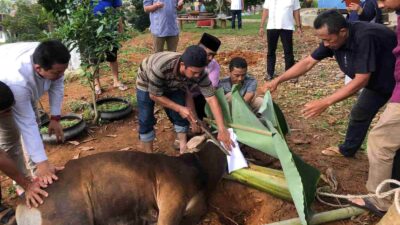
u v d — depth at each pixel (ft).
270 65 26.78
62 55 10.55
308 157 16.37
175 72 13.39
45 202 10.59
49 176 10.93
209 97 13.55
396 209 9.80
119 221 11.34
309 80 26.63
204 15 60.80
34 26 71.92
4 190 14.92
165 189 11.32
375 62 12.84
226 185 14.32
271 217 13.07
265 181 13.37
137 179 11.22
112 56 24.45
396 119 11.46
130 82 27.07
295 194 11.34
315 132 18.69
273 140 11.87
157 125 20.07
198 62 12.05
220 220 13.71
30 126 11.25
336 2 54.34
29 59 11.23
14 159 13.67
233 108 12.89
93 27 18.90
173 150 17.46
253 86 16.84
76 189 10.75
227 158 13.64
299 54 34.65
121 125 20.22
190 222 12.17
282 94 23.98
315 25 13.17
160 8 23.88
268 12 25.98
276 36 25.90
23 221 10.75
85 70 19.53
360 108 14.92
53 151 17.67
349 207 12.89
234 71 16.29
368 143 12.38
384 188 12.41
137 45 41.63
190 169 12.07
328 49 14.43
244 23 66.95
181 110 14.02
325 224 12.57
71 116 20.13
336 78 26.71
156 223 11.76
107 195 11.01
